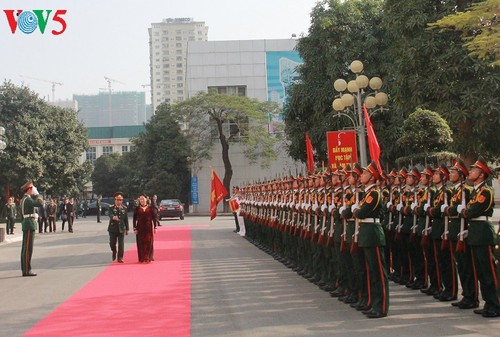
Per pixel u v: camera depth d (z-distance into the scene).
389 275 12.90
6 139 43.44
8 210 33.16
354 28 28.58
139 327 8.88
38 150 45.50
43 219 34.66
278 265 15.80
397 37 21.19
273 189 17.52
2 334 8.70
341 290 10.73
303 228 13.09
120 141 119.81
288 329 8.38
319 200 11.64
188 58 54.00
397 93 20.97
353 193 9.78
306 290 11.77
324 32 28.73
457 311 9.30
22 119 45.16
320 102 28.42
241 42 53.91
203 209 54.06
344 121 27.36
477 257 8.79
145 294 11.76
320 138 28.36
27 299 11.62
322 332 8.12
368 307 9.46
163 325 8.95
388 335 7.82
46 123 46.62
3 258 20.17
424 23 19.73
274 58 53.66
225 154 50.56
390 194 12.38
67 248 23.36
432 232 10.45
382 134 26.84
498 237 8.28
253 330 8.38
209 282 13.06
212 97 48.56
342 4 28.66
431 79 19.53
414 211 11.15
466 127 19.97
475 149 20.17
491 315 8.71
